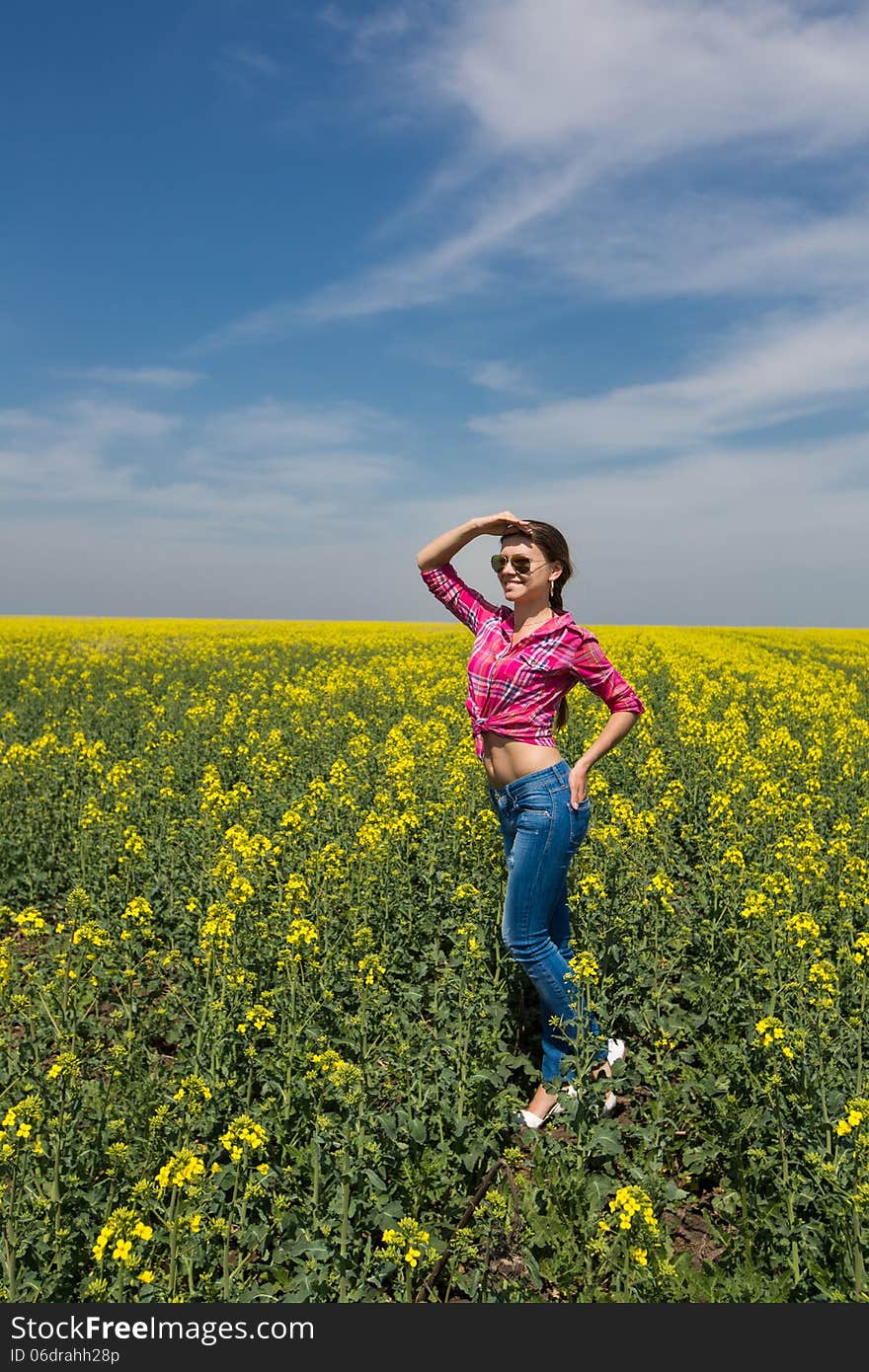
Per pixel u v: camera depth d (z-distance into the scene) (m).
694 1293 3.68
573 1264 3.87
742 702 18.81
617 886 7.25
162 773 11.03
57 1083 4.60
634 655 25.64
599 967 6.04
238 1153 4.02
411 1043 5.44
